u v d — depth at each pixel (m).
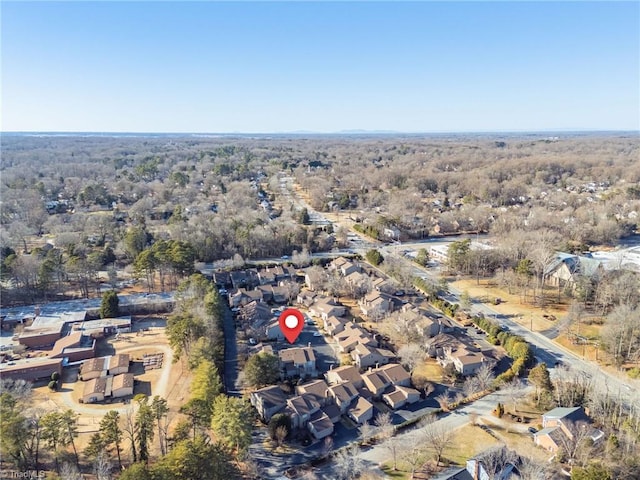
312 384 69.94
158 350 83.75
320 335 91.00
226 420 54.72
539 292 107.94
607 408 61.88
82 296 106.25
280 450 58.34
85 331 87.94
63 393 70.50
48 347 84.62
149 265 104.31
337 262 128.25
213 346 76.44
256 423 64.06
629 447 53.59
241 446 54.31
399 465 54.94
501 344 84.81
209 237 134.75
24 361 78.25
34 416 55.03
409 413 66.25
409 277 115.69
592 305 98.75
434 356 83.25
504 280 110.69
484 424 62.31
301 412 62.81
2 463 52.34
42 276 101.06
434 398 70.06
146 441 54.56
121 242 130.12
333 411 64.81
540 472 48.91
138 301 100.62
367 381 71.62
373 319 96.50
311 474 52.50
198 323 78.00
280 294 108.12
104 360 77.81
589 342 83.50
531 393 69.31
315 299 105.25
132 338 88.38
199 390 61.25
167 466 45.91
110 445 57.72
